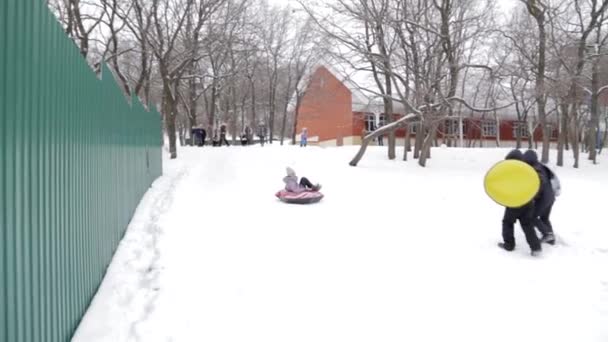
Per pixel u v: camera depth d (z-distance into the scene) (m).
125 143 7.25
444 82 19.14
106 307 4.25
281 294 4.72
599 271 5.58
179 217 7.90
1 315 2.27
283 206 9.38
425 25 16.00
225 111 42.28
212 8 21.41
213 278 5.07
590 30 18.67
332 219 8.23
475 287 5.03
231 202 9.59
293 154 19.23
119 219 6.41
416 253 6.25
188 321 4.05
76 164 3.92
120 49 27.27
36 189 2.83
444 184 13.30
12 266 2.42
